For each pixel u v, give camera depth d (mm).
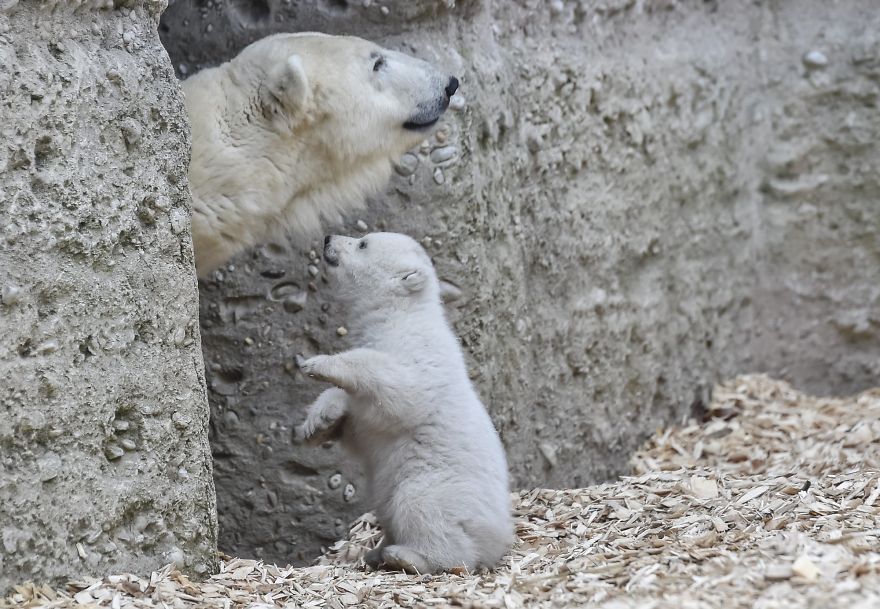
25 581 6883
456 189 10430
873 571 6723
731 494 10102
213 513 8211
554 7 11938
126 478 7547
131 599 7156
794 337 15680
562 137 11906
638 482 11305
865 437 12344
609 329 12773
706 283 14547
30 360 6914
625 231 13000
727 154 14891
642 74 13109
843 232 15461
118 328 7504
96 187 7336
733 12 15266
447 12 10680
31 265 6906
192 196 9109
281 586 7887
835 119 15320
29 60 6949
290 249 10422
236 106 9297
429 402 8391
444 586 7668
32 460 6930
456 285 10531
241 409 10633
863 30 15195
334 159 9719
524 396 11570
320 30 10508
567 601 6941
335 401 8625
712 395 14633
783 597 6391
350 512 10695
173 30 10930
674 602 6531
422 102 9867
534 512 10156
